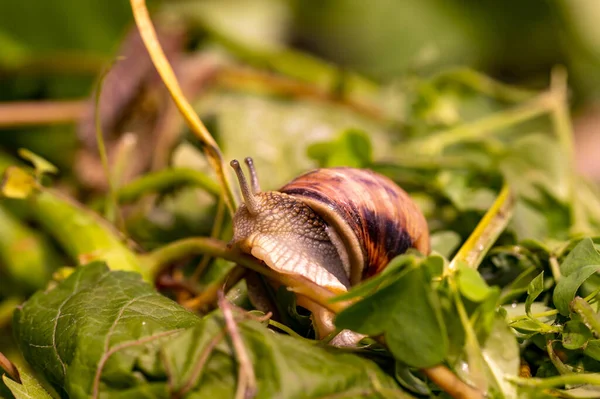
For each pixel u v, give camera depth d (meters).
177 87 0.31
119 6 0.47
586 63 0.60
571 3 0.58
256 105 0.41
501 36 0.60
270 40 0.57
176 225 0.37
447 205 0.35
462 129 0.39
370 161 0.36
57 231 0.33
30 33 0.46
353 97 0.44
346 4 0.59
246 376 0.26
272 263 0.30
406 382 0.27
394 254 0.31
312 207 0.30
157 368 0.27
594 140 0.56
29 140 0.43
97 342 0.27
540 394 0.27
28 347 0.29
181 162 0.39
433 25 0.59
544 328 0.28
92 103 0.40
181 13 0.47
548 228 0.34
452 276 0.27
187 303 0.31
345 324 0.27
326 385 0.26
